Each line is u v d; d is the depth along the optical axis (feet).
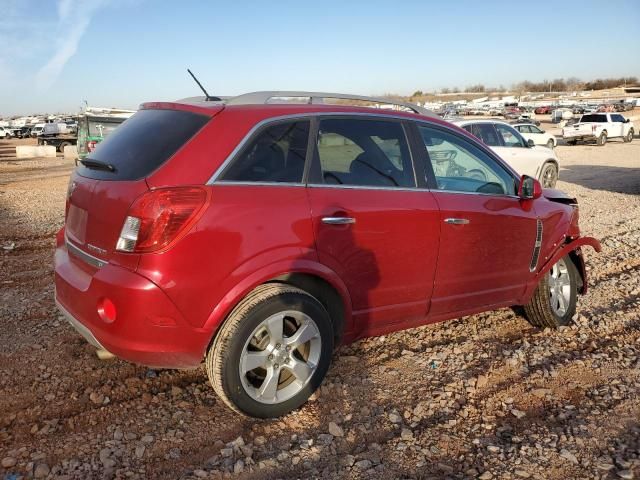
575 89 597.52
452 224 13.01
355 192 11.69
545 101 423.64
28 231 29.91
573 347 15.05
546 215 15.38
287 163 11.05
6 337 14.78
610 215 34.96
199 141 10.28
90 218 10.65
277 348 10.80
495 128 43.62
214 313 10.02
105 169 10.91
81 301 10.43
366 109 12.52
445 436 10.78
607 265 23.02
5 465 9.52
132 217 9.69
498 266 14.28
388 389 12.51
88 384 12.34
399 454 10.19
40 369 12.98
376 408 11.71
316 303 11.09
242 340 10.25
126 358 10.05
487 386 12.80
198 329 9.96
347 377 12.98
